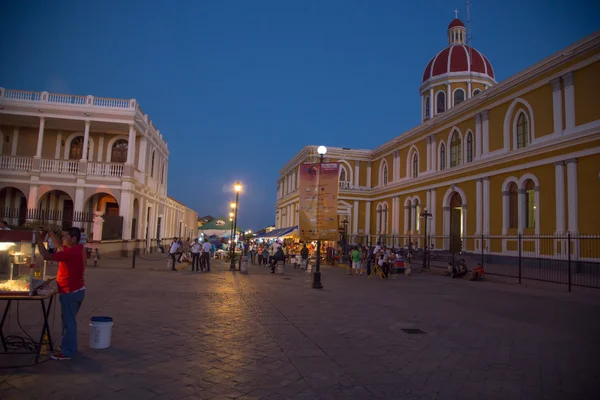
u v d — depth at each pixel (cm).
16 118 2969
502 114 2803
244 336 784
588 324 992
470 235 3056
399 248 3669
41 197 2889
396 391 537
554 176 2325
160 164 4159
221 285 1561
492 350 746
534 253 2430
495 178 2830
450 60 4197
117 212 3325
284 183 6406
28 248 627
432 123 3666
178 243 2305
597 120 2103
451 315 1079
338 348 727
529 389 557
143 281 1584
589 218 2106
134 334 766
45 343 680
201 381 546
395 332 867
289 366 620
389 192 4475
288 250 3694
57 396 479
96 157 3259
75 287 618
